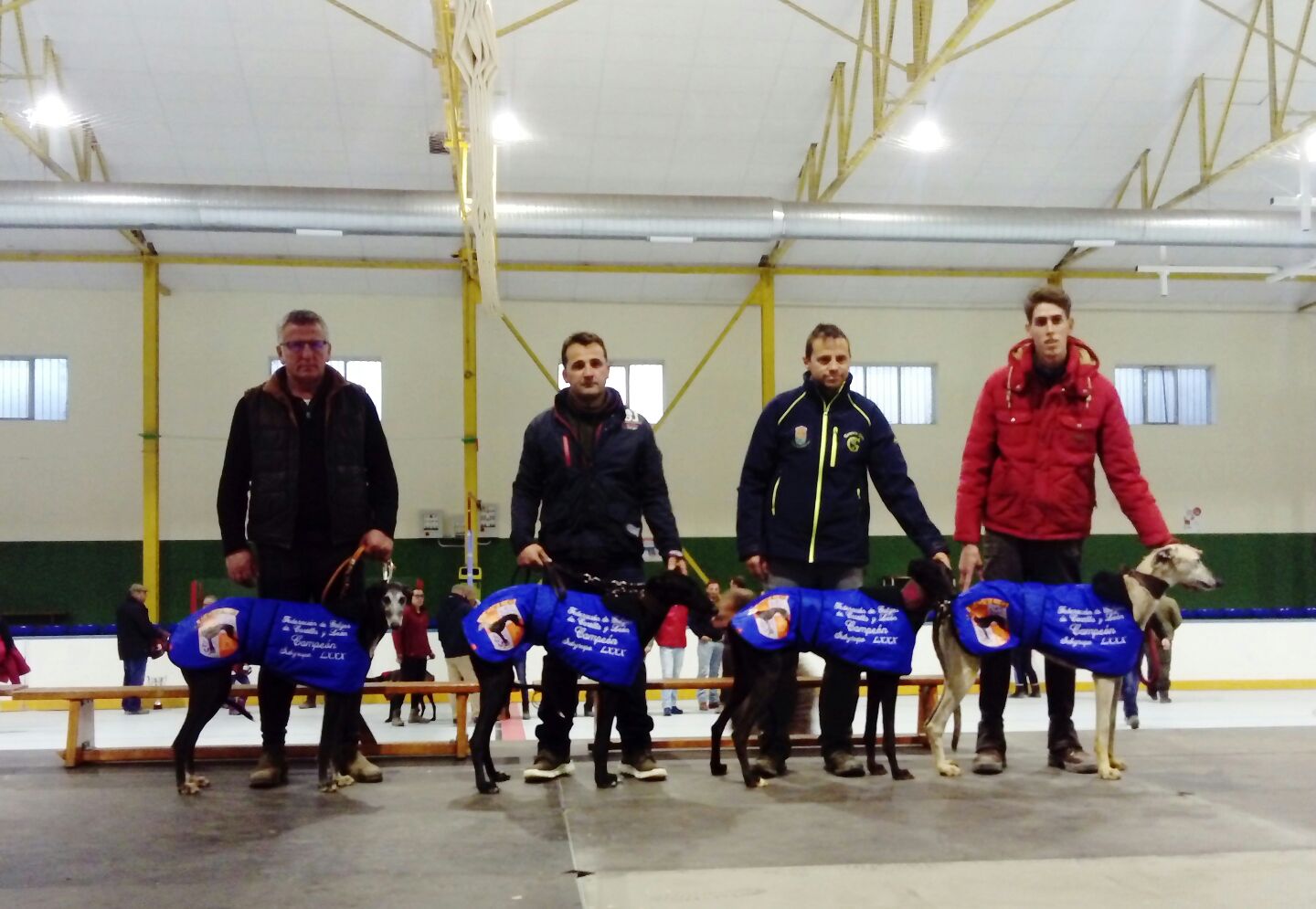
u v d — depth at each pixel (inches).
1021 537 196.9
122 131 491.5
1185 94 502.0
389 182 530.9
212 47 456.4
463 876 124.3
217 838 143.1
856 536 194.5
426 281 620.4
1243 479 680.4
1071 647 182.7
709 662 512.7
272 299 620.1
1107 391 195.5
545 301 636.7
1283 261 635.5
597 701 177.3
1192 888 119.0
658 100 490.3
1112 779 180.2
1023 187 553.3
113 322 610.2
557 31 454.0
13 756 210.7
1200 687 554.9
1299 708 461.1
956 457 658.8
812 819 152.2
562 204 468.1
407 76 474.3
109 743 356.8
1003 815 153.9
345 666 174.2
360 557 178.5
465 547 609.0
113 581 606.5
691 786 177.6
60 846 139.2
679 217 473.7
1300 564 678.5
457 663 432.1
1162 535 189.9
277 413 177.8
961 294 652.7
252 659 172.7
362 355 627.2
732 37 461.7
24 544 604.4
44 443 606.5
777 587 193.8
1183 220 494.6
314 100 483.5
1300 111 476.1
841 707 189.0
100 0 435.8
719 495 641.6
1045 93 497.0
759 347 647.8
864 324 656.4
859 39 436.8
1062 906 113.0
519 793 172.1
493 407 629.9
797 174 536.1
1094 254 621.6
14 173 516.1
